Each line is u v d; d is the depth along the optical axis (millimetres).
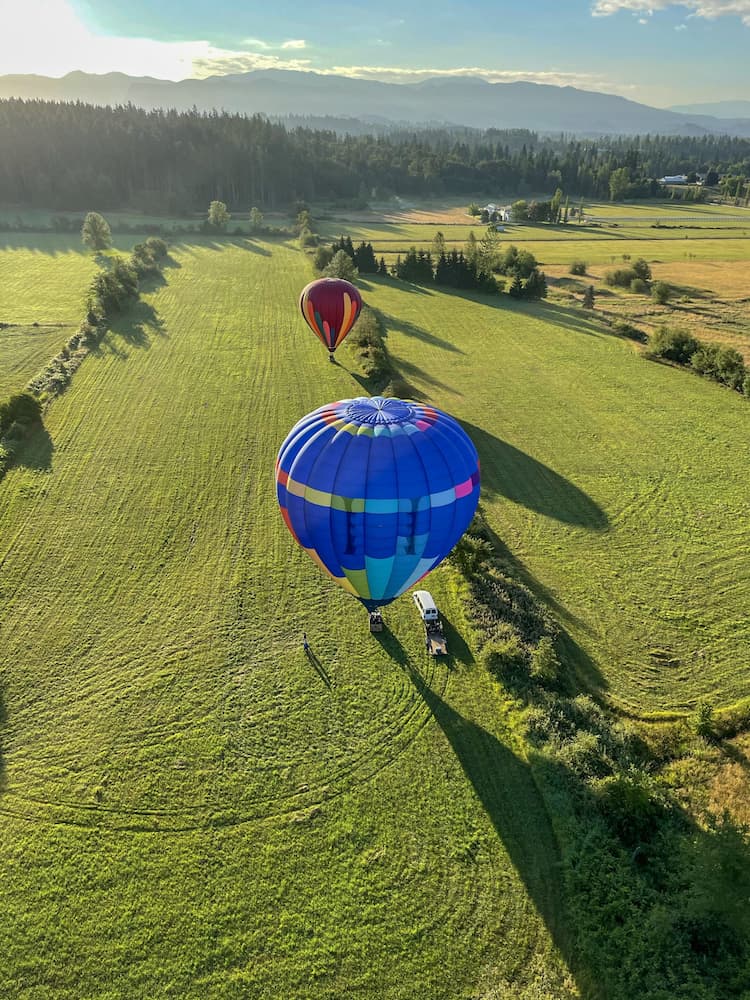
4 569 26188
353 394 43688
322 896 15336
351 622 23547
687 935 14039
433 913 15000
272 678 21172
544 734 18953
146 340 53469
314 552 20250
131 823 16859
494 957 14227
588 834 16188
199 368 47688
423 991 13727
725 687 21547
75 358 48250
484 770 18188
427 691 20672
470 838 16500
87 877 15695
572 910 14742
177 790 17688
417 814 17094
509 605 24516
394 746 18906
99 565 26562
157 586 25406
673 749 19203
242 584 25484
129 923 14836
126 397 42469
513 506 31891
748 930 13453
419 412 19875
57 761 18500
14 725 19562
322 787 17750
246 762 18453
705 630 24047
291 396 43094
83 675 21312
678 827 16547
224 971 14055
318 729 19422
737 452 37500
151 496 31406
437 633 22688
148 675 21312
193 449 35969
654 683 21703
